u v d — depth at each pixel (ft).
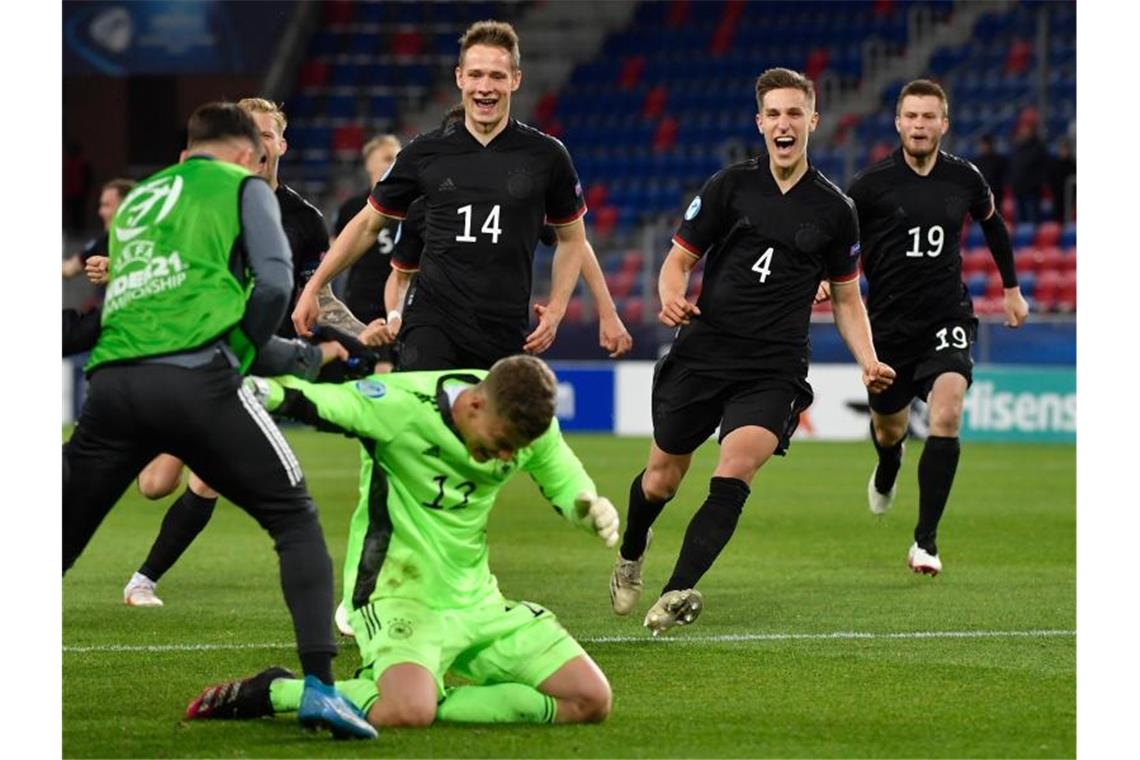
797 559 112.78
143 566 92.63
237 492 58.75
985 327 216.95
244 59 293.84
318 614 58.23
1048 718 64.39
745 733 61.41
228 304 58.29
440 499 60.70
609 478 166.71
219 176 59.62
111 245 60.23
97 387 58.49
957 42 294.66
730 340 82.53
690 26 312.91
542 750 58.18
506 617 62.64
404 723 60.23
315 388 59.00
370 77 316.40
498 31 80.84
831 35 304.09
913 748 59.62
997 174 247.70
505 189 80.94
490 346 81.82
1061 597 95.81
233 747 58.29
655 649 79.10
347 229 82.94
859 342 84.38
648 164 293.64
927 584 101.14
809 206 82.12
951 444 101.30
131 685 70.13
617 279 262.26
